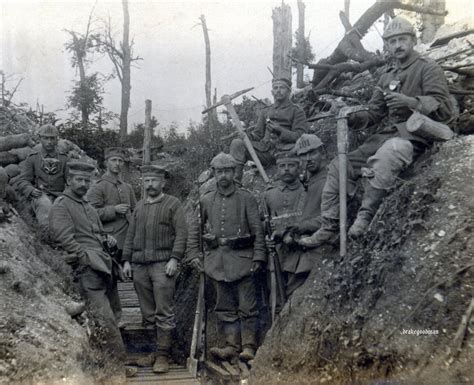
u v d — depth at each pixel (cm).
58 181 693
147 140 1162
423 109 437
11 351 372
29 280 452
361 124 486
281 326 464
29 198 662
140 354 646
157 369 577
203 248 596
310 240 487
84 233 565
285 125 723
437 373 305
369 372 346
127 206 691
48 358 384
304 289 473
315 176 535
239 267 553
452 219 368
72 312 459
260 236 561
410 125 435
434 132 433
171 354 632
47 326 415
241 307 550
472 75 519
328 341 393
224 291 562
